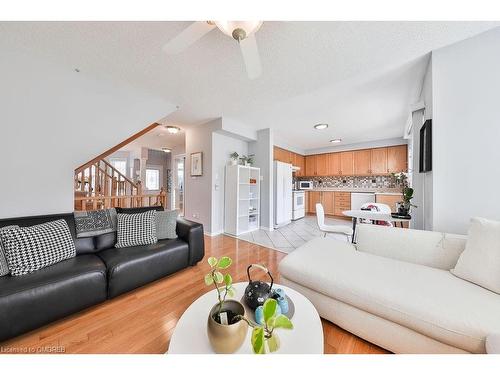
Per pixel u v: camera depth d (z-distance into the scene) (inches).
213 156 151.3
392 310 42.4
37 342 48.9
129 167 292.4
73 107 84.6
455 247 56.5
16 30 61.6
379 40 62.9
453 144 64.2
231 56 73.1
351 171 226.5
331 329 54.1
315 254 66.4
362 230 72.2
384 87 95.1
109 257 70.1
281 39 62.2
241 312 34.8
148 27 59.4
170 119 144.4
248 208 167.5
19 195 74.7
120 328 54.0
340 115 134.9
